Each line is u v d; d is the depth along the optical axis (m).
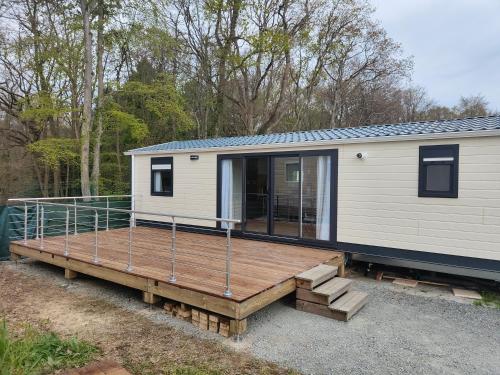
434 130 5.66
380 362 3.22
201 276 4.54
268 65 15.86
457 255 5.35
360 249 6.25
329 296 4.29
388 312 4.50
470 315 4.43
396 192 5.88
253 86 16.78
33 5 13.23
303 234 6.93
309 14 16.33
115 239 7.34
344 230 6.41
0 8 12.91
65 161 14.52
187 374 2.96
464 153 5.25
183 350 3.40
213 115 17.66
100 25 12.84
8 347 2.44
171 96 13.81
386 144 5.94
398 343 3.62
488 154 5.06
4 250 7.16
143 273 4.66
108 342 3.55
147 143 17.19
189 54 16.62
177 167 9.08
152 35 13.22
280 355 3.33
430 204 5.56
